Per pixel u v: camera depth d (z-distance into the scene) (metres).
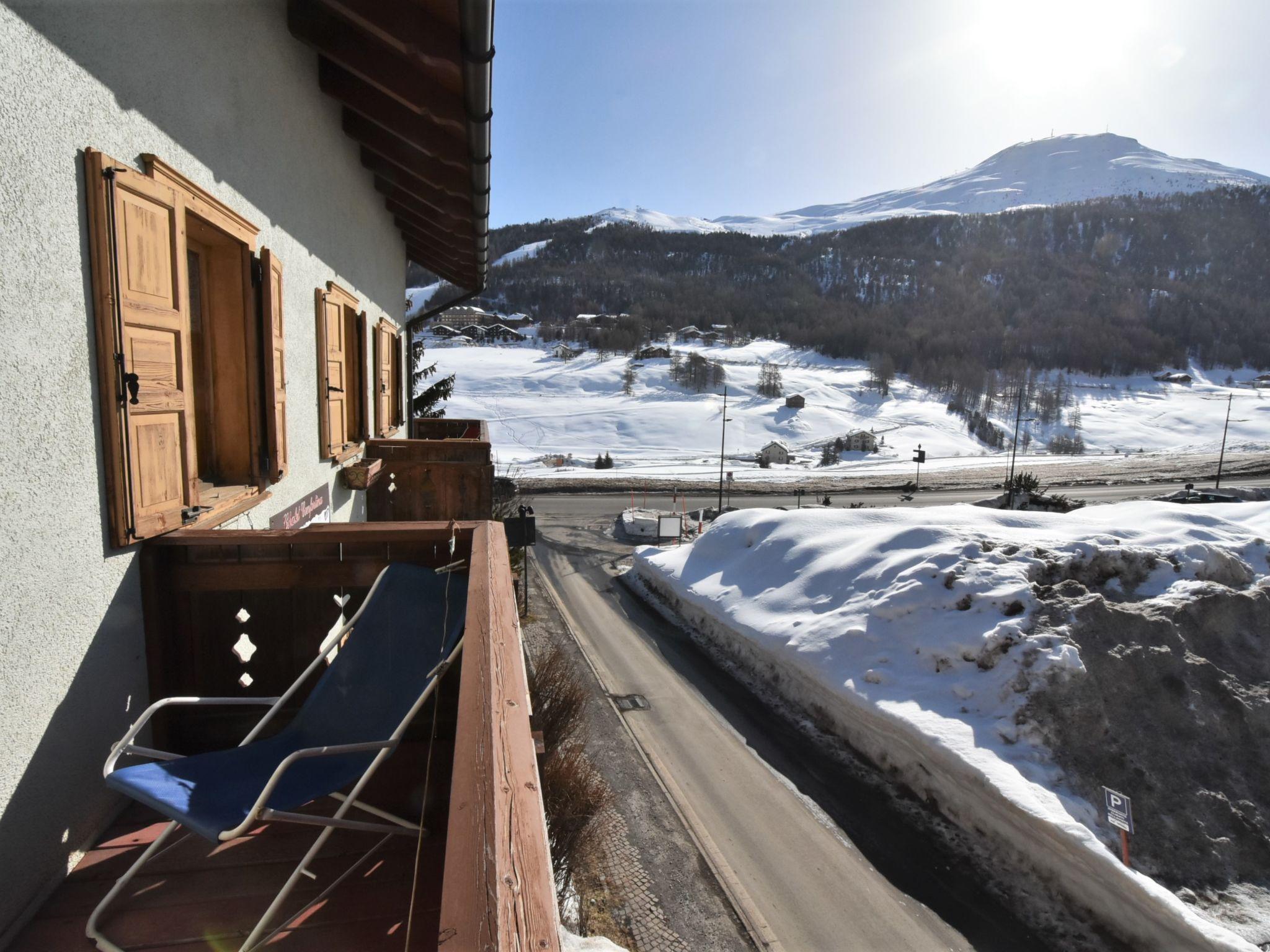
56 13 1.95
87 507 2.15
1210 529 13.72
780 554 15.91
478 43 3.54
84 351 2.12
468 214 7.00
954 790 8.41
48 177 1.92
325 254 5.21
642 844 7.81
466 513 7.11
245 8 3.53
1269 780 8.40
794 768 9.72
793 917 6.77
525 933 0.85
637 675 13.26
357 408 6.81
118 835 2.33
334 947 1.92
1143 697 9.02
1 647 1.75
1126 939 6.33
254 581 2.83
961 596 11.03
